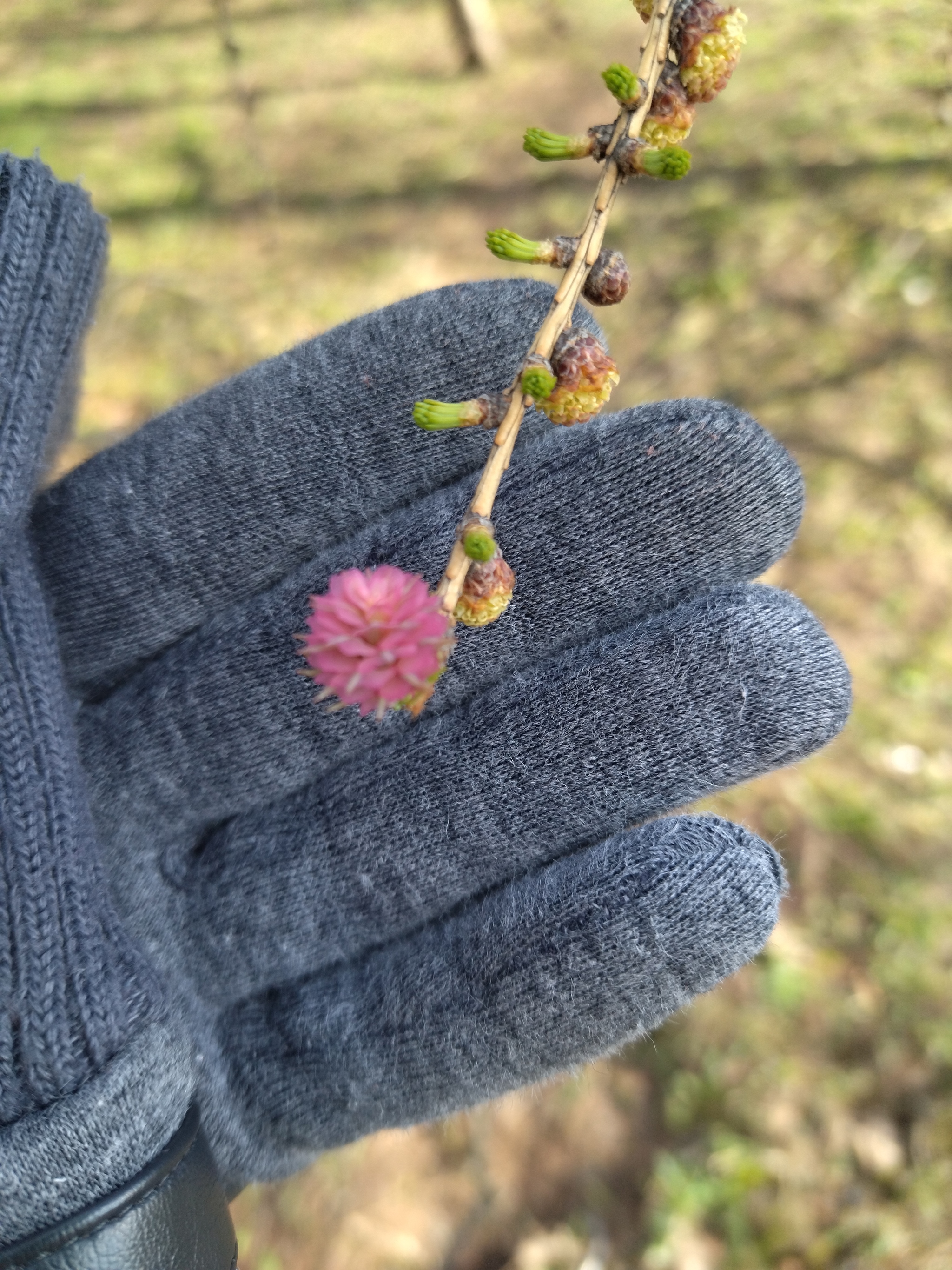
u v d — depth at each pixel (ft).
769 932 0.40
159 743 0.48
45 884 0.40
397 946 0.47
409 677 0.26
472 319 0.43
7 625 0.43
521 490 0.43
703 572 0.42
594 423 0.43
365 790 0.46
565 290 0.29
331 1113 0.46
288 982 0.49
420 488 0.46
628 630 0.43
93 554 0.48
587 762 0.42
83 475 0.49
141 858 0.49
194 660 0.48
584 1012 0.41
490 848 0.44
